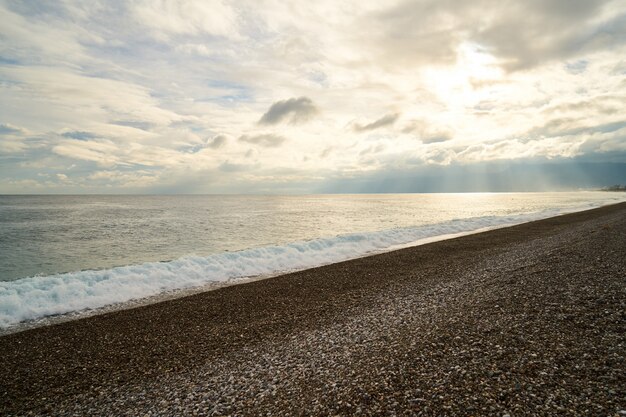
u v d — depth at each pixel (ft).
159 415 21.68
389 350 28.25
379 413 19.75
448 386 21.77
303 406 21.31
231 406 22.09
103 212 244.63
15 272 70.38
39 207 310.24
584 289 39.24
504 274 52.19
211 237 118.62
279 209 299.17
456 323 32.78
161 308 44.34
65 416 22.15
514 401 19.43
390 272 60.95
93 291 50.01
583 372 21.79
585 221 130.00
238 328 36.94
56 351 32.22
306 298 47.14
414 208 313.94
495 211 257.14
